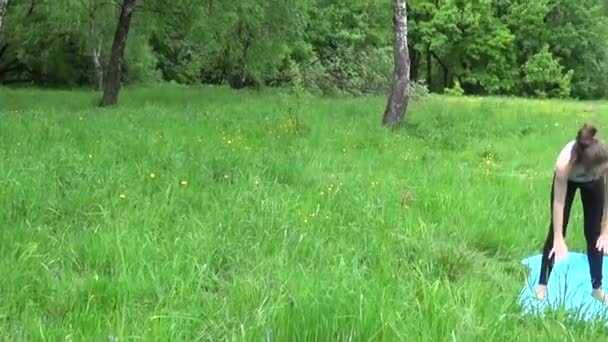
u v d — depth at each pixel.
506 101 26.50
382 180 9.12
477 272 5.74
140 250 5.32
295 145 11.99
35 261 5.11
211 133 12.88
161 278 4.87
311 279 4.73
